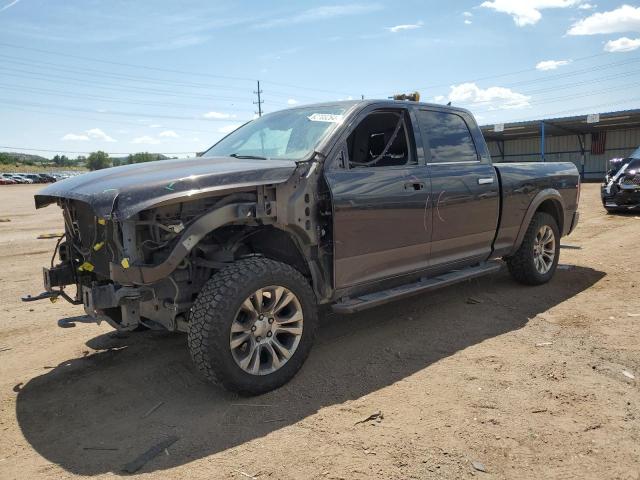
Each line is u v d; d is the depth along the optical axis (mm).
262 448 2910
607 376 3682
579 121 31672
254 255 3801
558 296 5695
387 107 4543
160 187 3188
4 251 10328
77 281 4023
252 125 5066
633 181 12281
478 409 3262
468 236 5078
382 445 2904
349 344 4445
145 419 3305
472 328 4746
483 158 5371
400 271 4484
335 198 3865
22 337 4930
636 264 7070
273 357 3568
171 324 3611
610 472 2629
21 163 134125
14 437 3152
